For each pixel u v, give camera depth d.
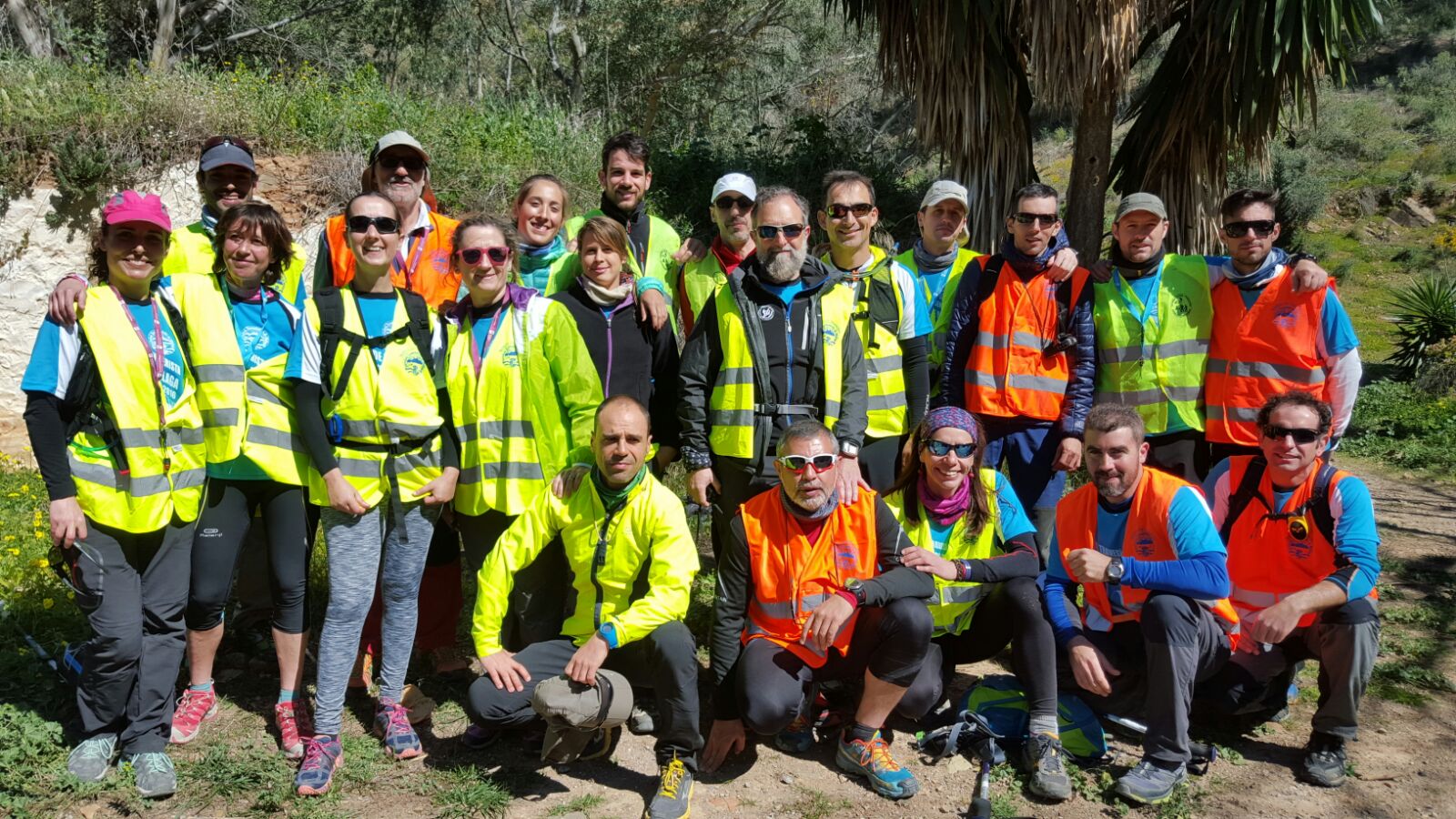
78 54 11.48
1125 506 3.86
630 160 4.75
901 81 8.60
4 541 5.41
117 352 3.40
